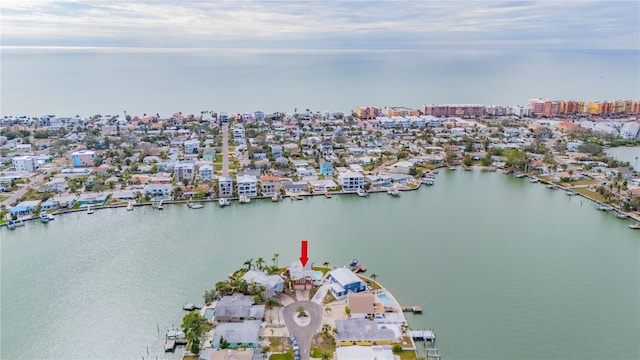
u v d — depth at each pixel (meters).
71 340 113.75
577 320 122.38
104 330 117.25
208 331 113.75
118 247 164.00
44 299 130.50
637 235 181.12
